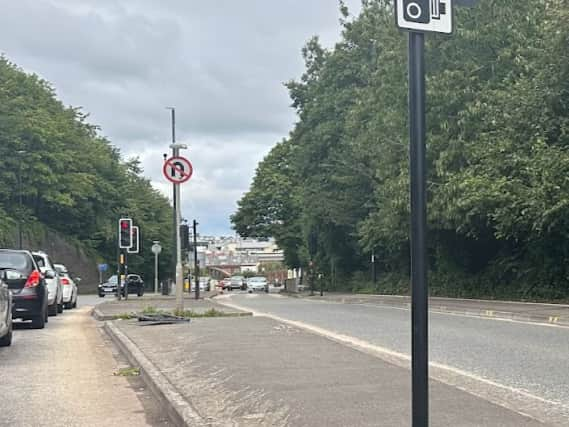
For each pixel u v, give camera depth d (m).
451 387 7.41
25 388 8.46
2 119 55.19
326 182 42.03
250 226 60.03
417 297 3.34
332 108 41.19
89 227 69.94
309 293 44.03
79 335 14.52
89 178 66.69
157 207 92.81
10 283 15.29
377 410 6.29
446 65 25.48
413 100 3.36
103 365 10.27
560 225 20.81
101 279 64.75
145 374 8.70
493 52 25.00
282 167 60.31
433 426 5.67
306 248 55.75
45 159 60.16
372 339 13.05
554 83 20.77
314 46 46.34
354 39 40.25
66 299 25.09
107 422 6.73
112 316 18.06
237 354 9.95
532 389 7.96
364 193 39.69
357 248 43.12
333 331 14.67
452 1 3.44
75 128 73.56
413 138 3.35
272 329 13.41
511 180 21.27
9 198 57.84
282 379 7.90
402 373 8.25
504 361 10.17
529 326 15.88
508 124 21.70
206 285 65.69
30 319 15.85
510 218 21.06
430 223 26.22
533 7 24.22
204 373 8.41
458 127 24.12
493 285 27.17
